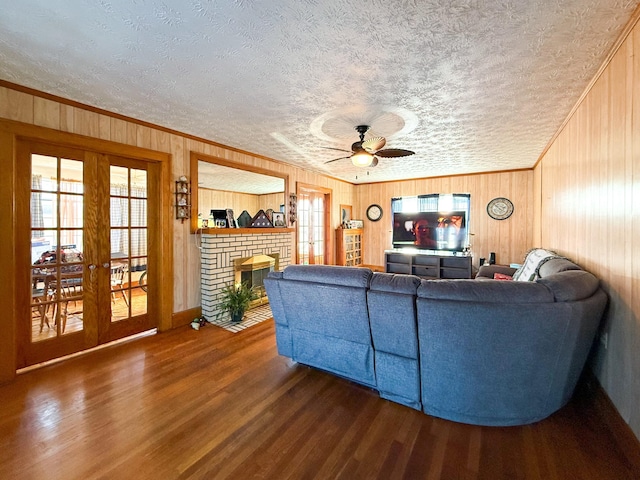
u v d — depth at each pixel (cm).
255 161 451
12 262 228
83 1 140
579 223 255
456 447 158
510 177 571
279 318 248
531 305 155
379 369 201
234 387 217
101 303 289
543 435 167
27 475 140
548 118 293
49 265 256
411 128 325
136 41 174
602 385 190
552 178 372
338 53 185
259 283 439
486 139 365
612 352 177
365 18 153
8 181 226
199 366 250
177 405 195
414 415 185
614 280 179
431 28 161
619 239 172
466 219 613
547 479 137
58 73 212
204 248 363
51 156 254
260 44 176
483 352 165
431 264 608
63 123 253
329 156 459
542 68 202
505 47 178
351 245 713
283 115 289
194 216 361
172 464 146
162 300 330
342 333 213
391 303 182
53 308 260
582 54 185
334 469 143
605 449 156
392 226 705
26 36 169
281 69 205
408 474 140
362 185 754
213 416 184
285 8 146
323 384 222
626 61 164
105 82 224
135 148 301
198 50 183
